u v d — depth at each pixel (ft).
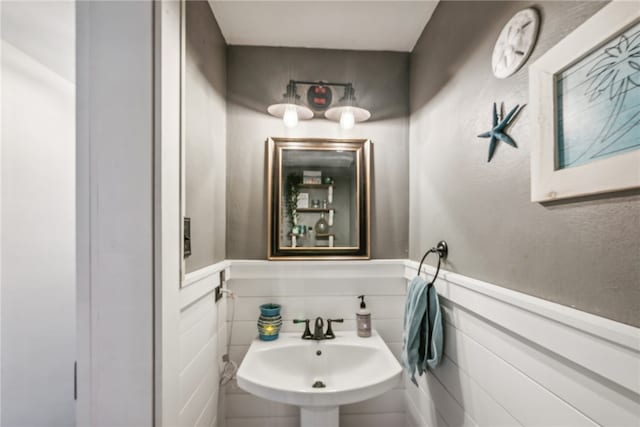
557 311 1.99
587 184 1.82
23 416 4.67
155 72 2.51
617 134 1.66
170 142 2.68
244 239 4.84
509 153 2.59
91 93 2.45
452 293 3.42
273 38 4.76
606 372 1.69
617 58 1.66
